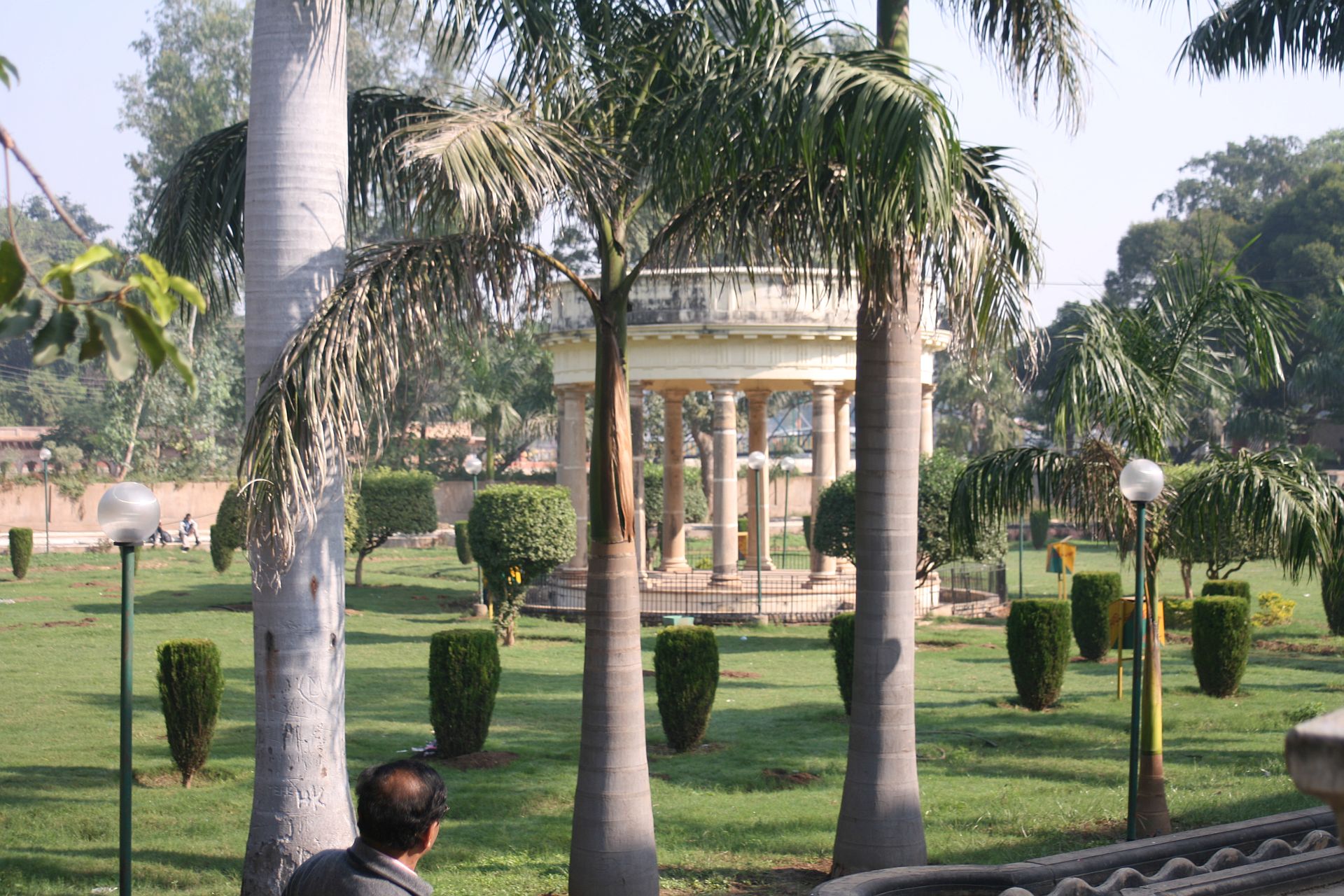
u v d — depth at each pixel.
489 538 21.41
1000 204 8.28
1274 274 53.66
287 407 6.65
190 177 8.66
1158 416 10.14
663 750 12.80
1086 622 20.02
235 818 9.97
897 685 8.10
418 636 22.34
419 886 3.68
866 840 8.04
